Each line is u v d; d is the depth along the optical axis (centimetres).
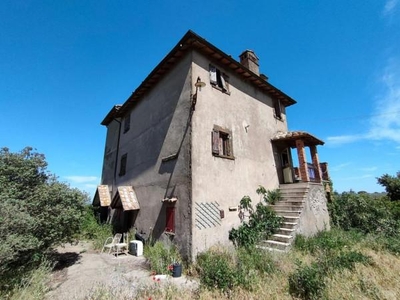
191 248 635
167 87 936
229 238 755
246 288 441
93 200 1565
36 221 575
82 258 778
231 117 920
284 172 1150
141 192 999
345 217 1099
